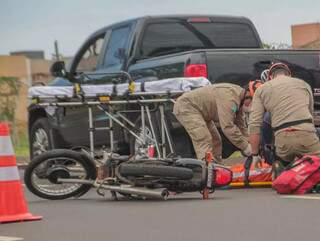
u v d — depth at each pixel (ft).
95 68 55.98
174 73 45.96
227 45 54.19
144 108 45.60
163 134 45.06
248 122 41.09
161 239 25.71
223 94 40.91
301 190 36.35
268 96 38.68
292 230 26.22
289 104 38.14
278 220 28.35
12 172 30.68
